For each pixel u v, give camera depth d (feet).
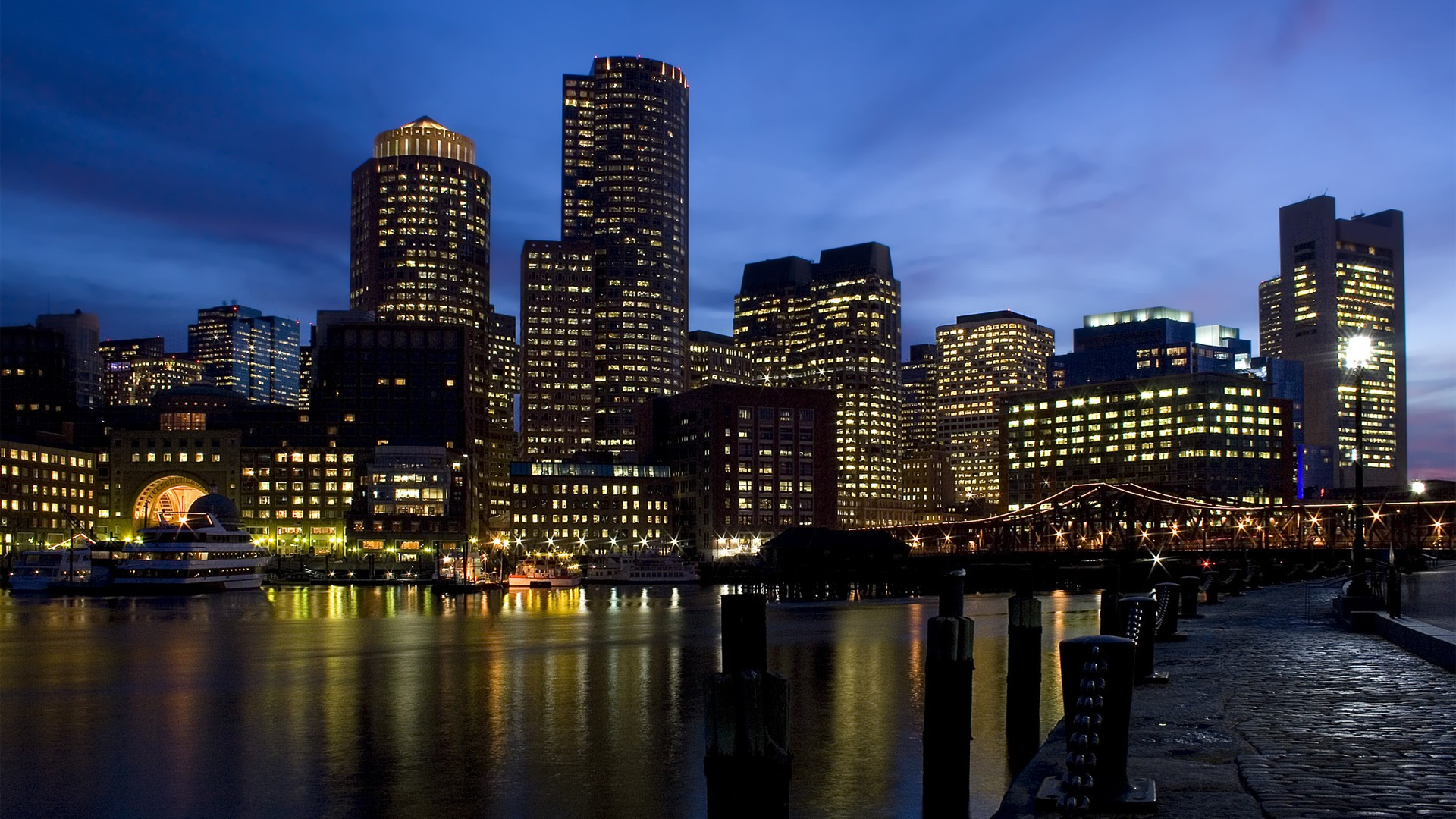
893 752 161.99
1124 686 59.06
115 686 261.24
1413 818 55.93
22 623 473.67
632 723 197.98
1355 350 239.71
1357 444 241.96
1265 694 99.71
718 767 48.01
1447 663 115.55
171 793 152.66
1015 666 119.34
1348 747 74.13
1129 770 66.74
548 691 241.55
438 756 171.83
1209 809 57.67
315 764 168.14
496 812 138.92
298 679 269.85
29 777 163.94
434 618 494.59
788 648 321.93
